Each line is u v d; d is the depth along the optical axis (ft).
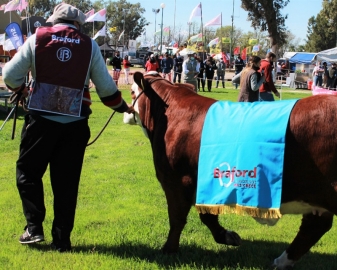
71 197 13.43
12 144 30.07
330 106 10.63
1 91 47.09
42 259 12.96
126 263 12.84
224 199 11.44
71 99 12.58
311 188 10.72
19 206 18.07
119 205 18.38
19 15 103.65
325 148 10.35
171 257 13.28
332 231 16.11
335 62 90.12
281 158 10.77
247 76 30.86
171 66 85.15
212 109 12.42
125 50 226.38
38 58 12.41
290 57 121.70
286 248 14.28
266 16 146.41
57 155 13.25
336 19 258.98
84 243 14.48
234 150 11.40
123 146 30.37
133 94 14.58
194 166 12.21
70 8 12.87
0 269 12.40
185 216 13.07
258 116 11.39
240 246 14.34
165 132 12.94
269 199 10.88
